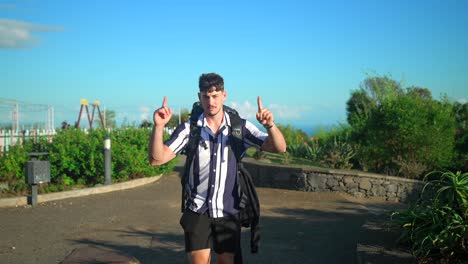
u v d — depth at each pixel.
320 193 11.57
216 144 3.64
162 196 10.60
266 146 3.69
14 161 11.33
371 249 4.85
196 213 3.61
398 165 12.13
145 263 5.60
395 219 5.54
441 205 4.77
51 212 8.70
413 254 4.54
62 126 21.19
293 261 5.63
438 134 11.76
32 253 6.04
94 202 9.73
